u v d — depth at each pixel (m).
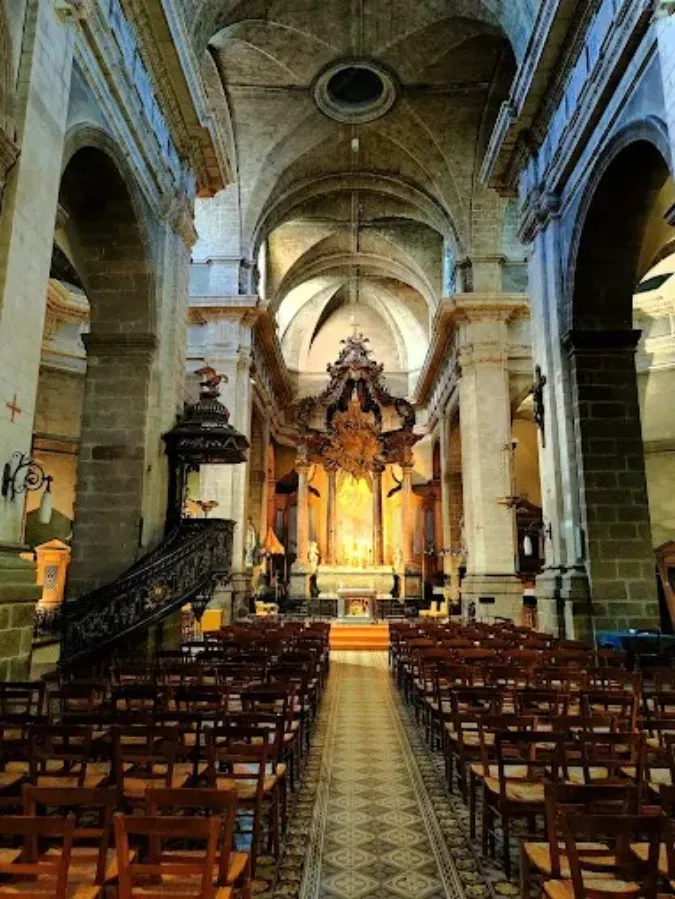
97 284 11.60
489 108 19.81
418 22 16.94
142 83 10.97
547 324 12.63
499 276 21.78
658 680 6.95
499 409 20.77
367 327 34.56
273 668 7.25
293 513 32.09
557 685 7.79
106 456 11.20
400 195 23.52
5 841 4.49
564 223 12.08
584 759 4.32
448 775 6.15
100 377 11.48
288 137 20.83
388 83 18.92
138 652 10.41
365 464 30.95
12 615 6.41
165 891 3.07
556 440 12.16
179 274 13.20
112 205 10.84
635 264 11.46
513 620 19.19
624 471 11.25
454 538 25.30
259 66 18.47
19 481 6.69
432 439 31.64
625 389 11.49
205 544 10.71
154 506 11.55
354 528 31.36
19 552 6.73
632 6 8.80
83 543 10.94
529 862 3.63
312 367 34.22
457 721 5.52
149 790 3.04
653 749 4.93
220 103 19.36
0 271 6.45
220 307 21.16
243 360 21.52
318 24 17.05
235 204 21.84
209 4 13.38
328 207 25.31
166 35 10.76
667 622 17.78
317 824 5.25
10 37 6.76
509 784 4.62
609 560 10.94
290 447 33.00
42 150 7.18
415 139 20.97
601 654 8.34
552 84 11.90
